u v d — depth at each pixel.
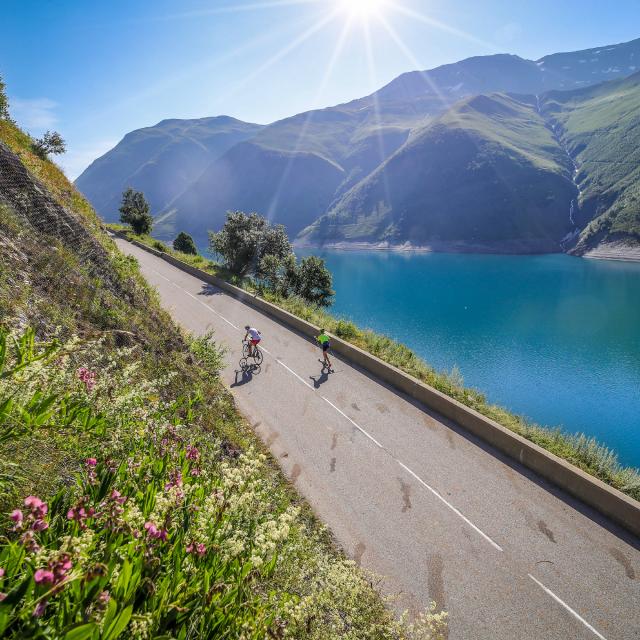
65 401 3.32
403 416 13.93
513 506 9.79
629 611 7.32
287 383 16.33
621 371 48.47
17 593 1.54
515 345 59.56
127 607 1.74
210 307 27.47
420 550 8.48
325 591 4.20
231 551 3.04
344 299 94.69
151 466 4.01
